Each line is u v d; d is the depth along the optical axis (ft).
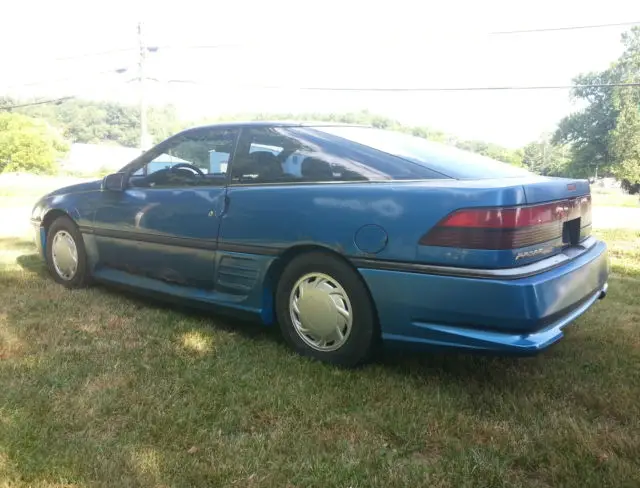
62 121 327.67
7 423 7.84
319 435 7.85
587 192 11.08
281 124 11.58
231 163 11.83
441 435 7.95
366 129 12.08
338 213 9.86
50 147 268.62
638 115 236.22
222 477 6.82
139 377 9.52
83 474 6.79
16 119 272.10
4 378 9.32
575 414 8.64
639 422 8.40
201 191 12.03
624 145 235.61
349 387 9.40
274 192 10.81
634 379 10.02
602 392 9.37
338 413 8.52
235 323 12.71
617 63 245.86
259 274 11.03
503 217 8.45
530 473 7.14
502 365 10.54
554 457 7.34
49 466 6.91
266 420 8.27
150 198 13.00
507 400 8.97
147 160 13.48
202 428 7.94
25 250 21.79
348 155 10.53
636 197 156.66
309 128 11.34
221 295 11.83
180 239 12.32
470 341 8.71
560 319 9.20
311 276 10.43
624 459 7.37
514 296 8.30
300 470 7.02
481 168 10.62
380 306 9.49
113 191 13.92
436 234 8.85
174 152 12.96
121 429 7.86
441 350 9.15
